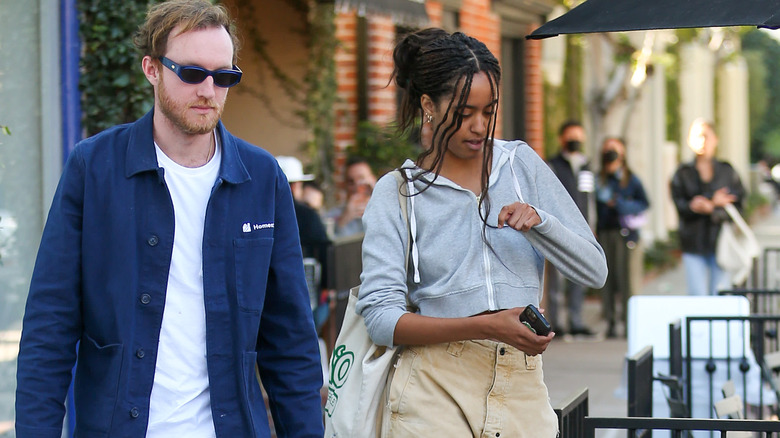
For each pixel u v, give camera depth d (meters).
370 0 12.39
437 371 4.60
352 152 14.95
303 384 4.49
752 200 49.41
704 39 30.33
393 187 4.80
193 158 4.25
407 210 4.75
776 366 8.95
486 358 4.60
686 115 39.72
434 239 4.70
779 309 12.46
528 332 4.26
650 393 7.56
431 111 4.76
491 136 4.72
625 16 5.49
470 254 4.64
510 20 20.80
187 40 4.10
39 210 8.20
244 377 4.24
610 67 27.81
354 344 4.87
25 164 8.05
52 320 4.10
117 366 4.10
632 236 17.48
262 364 4.56
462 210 4.70
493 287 4.61
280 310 4.49
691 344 9.29
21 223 8.04
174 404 4.15
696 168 15.73
